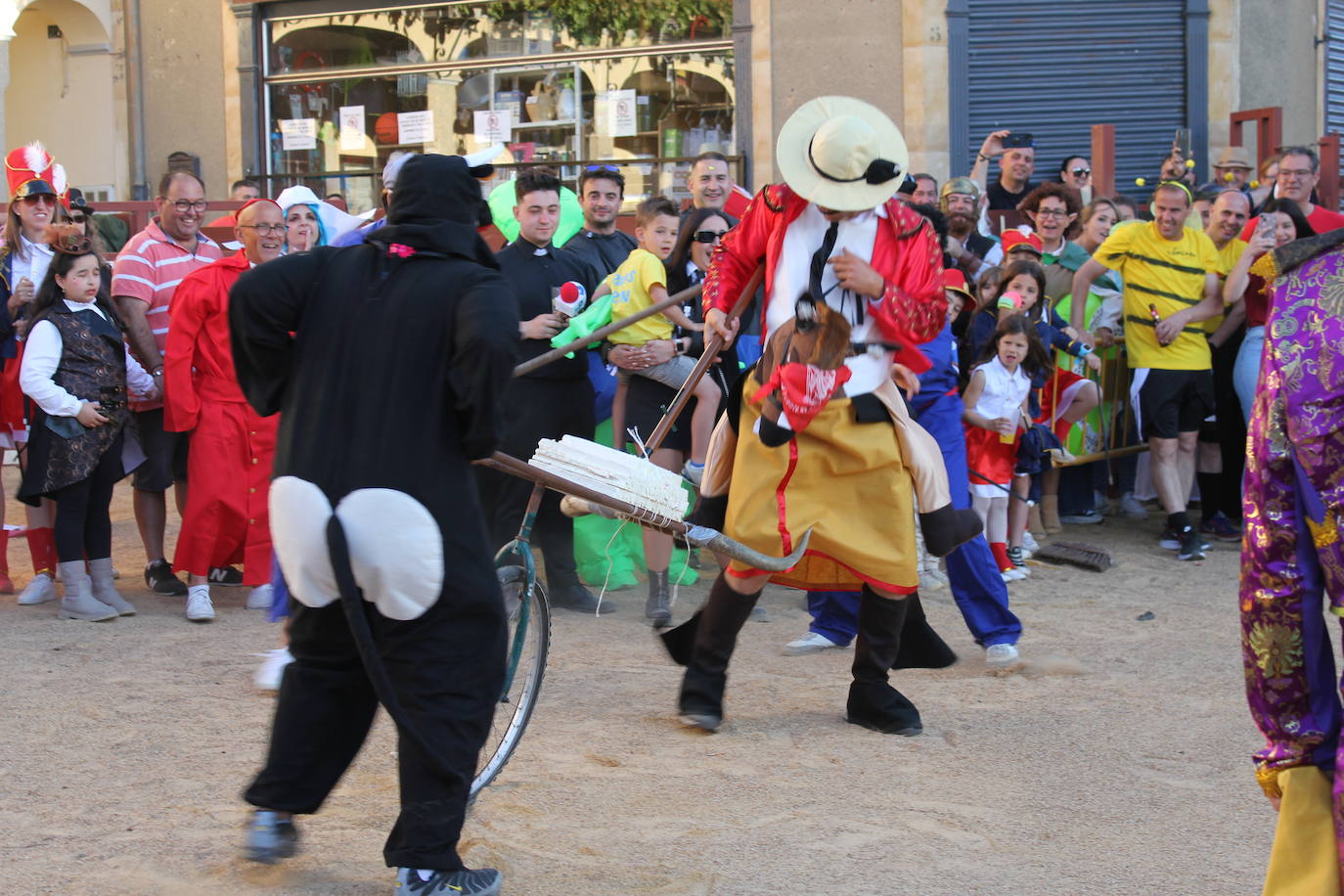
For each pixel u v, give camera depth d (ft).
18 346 22.53
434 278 10.98
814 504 15.08
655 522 14.08
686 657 16.33
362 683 11.50
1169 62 42.75
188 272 23.38
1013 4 41.73
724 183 25.52
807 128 14.80
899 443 15.31
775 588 24.50
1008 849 12.54
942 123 41.60
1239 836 12.89
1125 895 11.59
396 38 46.03
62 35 48.93
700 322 21.74
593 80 44.04
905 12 41.29
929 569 24.34
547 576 22.40
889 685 16.19
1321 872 8.54
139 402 22.90
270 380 11.33
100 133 49.08
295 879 11.73
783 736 15.78
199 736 15.58
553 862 12.09
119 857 12.16
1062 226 28.84
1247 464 8.66
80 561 21.27
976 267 27.43
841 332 14.80
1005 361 23.76
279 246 21.70
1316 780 8.67
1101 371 28.30
